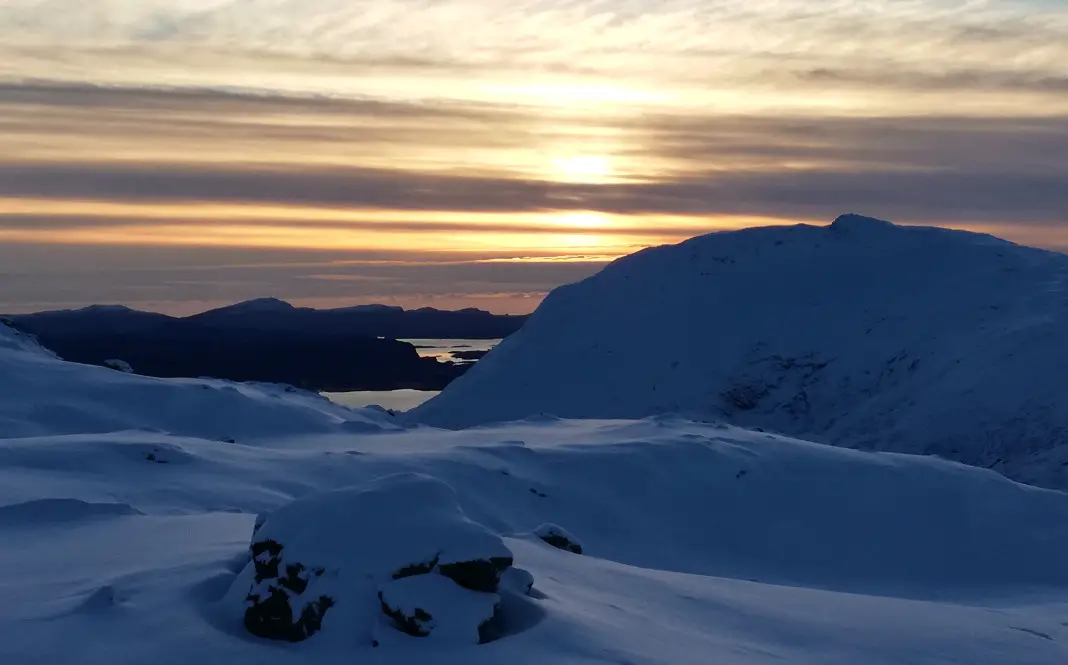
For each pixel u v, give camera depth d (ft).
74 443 70.59
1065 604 72.33
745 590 38.40
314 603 26.12
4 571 32.68
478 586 27.84
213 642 25.48
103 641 25.61
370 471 80.48
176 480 66.74
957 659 31.91
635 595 34.30
